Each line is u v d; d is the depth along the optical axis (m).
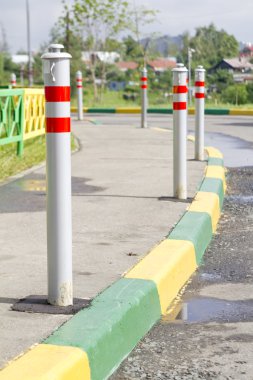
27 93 12.25
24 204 7.52
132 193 8.16
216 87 49.66
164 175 9.62
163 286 4.73
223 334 4.13
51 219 4.13
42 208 7.30
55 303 4.18
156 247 5.55
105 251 5.54
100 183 8.95
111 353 3.75
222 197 8.52
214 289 5.05
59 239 4.13
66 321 3.91
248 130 18.55
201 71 11.16
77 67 40.59
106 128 18.36
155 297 4.53
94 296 4.37
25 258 5.32
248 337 4.08
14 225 6.48
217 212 7.50
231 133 17.69
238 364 3.71
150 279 4.66
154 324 4.34
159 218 6.78
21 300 4.28
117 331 3.88
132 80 52.41
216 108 27.53
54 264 4.15
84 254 5.45
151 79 50.69
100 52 39.88
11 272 4.93
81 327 3.78
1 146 13.21
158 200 7.69
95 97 38.91
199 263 5.78
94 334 3.68
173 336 4.12
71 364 3.36
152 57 43.47
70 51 39.56
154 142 14.40
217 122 21.62
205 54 67.81
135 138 15.34
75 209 7.23
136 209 7.21
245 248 6.23
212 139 16.12
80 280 4.74
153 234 6.13
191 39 65.50
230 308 4.61
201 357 3.80
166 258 5.20
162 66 69.31
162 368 3.66
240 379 3.52
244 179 10.19
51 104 4.06
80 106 22.25
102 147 13.48
